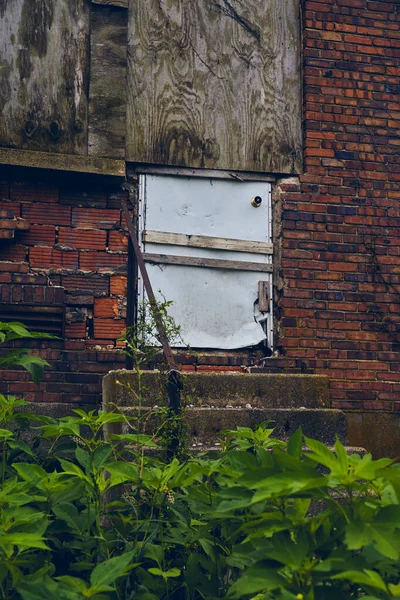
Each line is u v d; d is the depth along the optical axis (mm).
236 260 6820
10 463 2943
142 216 6688
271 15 7180
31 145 6469
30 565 2156
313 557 1713
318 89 7102
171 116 6836
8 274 6297
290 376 5496
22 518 1967
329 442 5188
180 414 3602
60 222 6484
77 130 6578
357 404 6746
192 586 2256
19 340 6242
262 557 1724
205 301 6707
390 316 6945
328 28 7199
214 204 6852
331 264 6910
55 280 6387
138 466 2461
